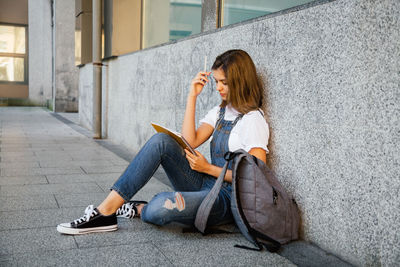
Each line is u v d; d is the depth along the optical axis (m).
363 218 2.11
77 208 3.18
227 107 2.71
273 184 2.44
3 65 18.73
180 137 2.53
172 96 4.84
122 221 2.86
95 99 7.82
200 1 4.26
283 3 2.95
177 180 2.67
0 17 18.41
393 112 1.92
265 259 2.26
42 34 18.88
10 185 3.89
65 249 2.32
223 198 2.52
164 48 5.07
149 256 2.26
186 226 2.79
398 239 1.92
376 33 2.00
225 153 2.44
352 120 2.15
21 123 10.66
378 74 1.99
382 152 1.98
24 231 2.61
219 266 2.15
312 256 2.30
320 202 2.40
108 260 2.19
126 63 6.70
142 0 6.20
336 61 2.25
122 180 2.57
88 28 9.52
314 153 2.43
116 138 7.38
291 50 2.60
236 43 3.28
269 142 2.83
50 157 5.59
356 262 2.16
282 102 2.70
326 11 2.31
